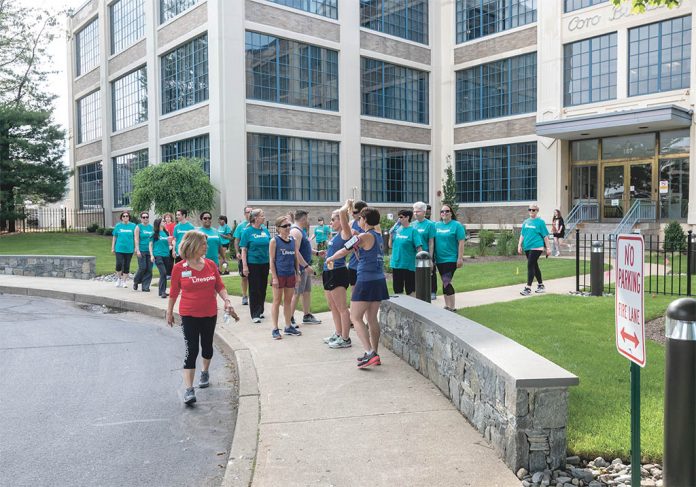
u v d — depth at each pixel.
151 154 28.52
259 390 6.05
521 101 29.27
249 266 9.72
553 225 22.86
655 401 5.18
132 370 7.39
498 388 4.32
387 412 5.30
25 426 5.41
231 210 23.67
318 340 8.39
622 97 25.08
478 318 9.24
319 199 27.25
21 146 31.80
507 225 29.88
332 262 6.77
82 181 38.25
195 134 25.19
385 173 30.50
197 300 6.09
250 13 24.41
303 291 9.54
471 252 23.38
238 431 4.95
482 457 4.29
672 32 23.73
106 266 19.09
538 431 4.01
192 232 6.05
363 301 6.73
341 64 27.95
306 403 5.59
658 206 24.94
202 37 25.00
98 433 5.24
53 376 7.10
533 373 4.05
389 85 30.61
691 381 3.19
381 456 4.34
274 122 25.27
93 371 7.34
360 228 7.93
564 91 27.30
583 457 4.20
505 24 29.83
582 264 18.64
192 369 6.05
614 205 26.31
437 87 32.72
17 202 32.84
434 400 5.61
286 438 4.73
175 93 27.09
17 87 35.78
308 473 4.09
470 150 31.83
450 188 30.44
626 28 24.89
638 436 3.40
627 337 3.32
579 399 5.26
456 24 32.25
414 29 31.84
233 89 23.78
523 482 3.88
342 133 27.97
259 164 24.92
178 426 5.41
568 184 27.78
